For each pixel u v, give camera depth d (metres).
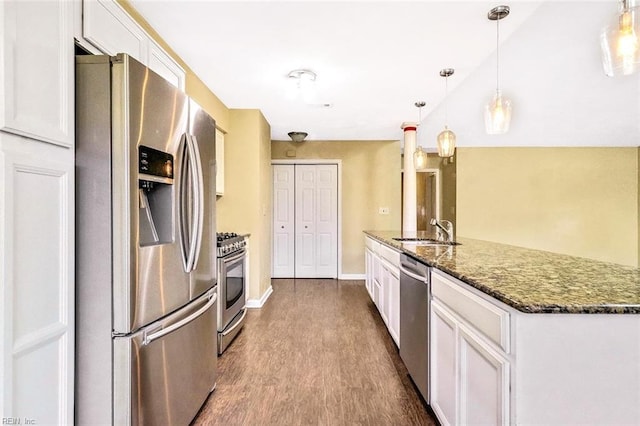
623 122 4.18
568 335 0.99
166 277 1.46
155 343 1.38
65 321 1.17
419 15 1.94
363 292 4.61
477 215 5.84
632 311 0.95
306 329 3.15
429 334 1.77
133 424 1.25
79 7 1.35
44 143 1.09
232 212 3.80
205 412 1.84
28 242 1.01
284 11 1.90
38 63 1.06
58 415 1.14
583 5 1.83
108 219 1.24
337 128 4.77
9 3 0.95
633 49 1.40
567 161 5.83
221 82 2.99
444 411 1.57
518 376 0.99
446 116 4.20
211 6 1.85
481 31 2.12
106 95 1.24
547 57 2.46
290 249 5.61
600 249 5.82
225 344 2.66
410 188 4.50
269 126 4.48
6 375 0.93
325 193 5.57
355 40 2.23
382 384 2.15
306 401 1.95
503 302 1.04
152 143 1.38
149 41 1.96
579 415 0.99
